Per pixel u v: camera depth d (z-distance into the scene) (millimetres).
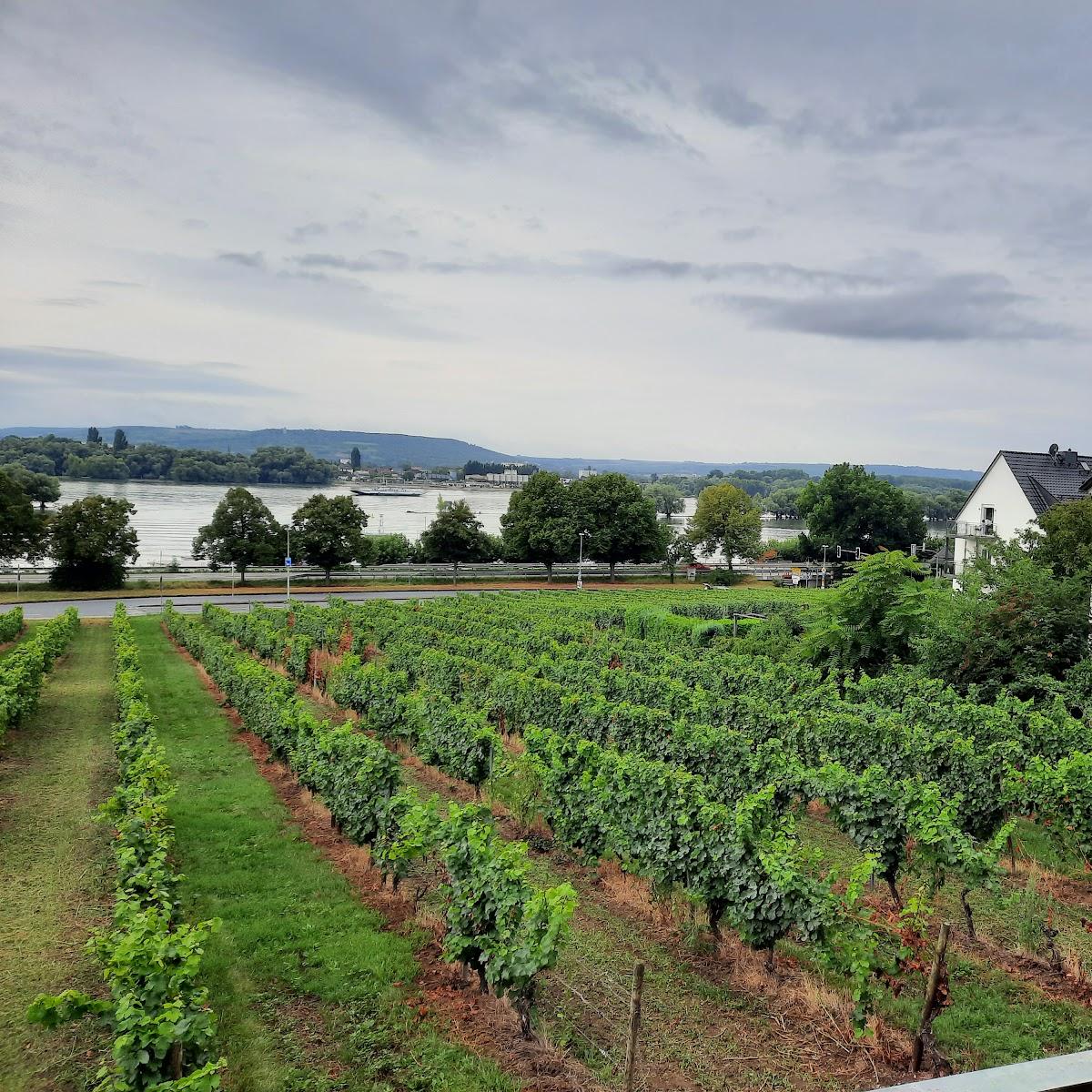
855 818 13188
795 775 15219
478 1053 8844
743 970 10727
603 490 81125
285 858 14133
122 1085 6734
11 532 60156
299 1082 8266
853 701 24500
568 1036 9148
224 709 26109
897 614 25906
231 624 39562
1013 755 16828
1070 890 13789
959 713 19672
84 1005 7336
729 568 92000
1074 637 23734
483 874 10148
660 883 12055
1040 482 47219
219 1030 9094
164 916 8938
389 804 12672
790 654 30562
